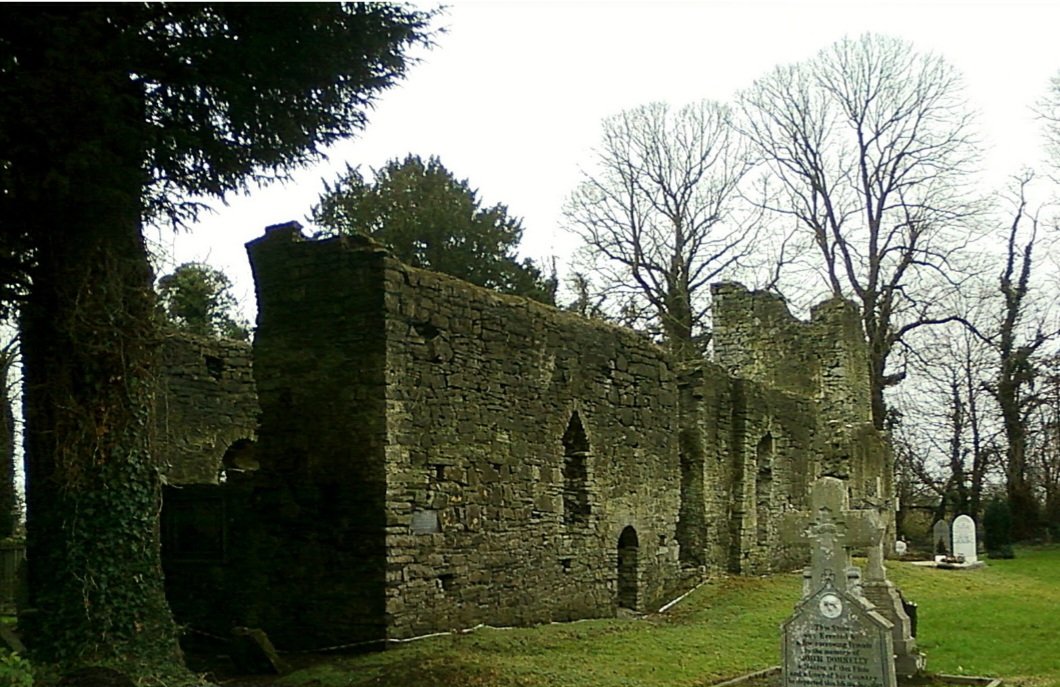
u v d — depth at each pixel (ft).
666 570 65.36
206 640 46.32
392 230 123.34
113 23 33.17
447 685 35.83
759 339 100.48
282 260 46.83
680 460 73.31
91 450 34.71
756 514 80.59
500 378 50.60
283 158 39.65
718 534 75.72
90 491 34.65
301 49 36.09
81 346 34.71
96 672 31.58
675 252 135.44
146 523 35.94
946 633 49.98
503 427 50.47
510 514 50.44
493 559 48.96
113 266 35.37
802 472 89.25
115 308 35.35
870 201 124.98
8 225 34.27
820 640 33.73
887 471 105.19
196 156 37.27
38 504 35.19
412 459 44.70
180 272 103.45
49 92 30.45
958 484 140.97
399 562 43.39
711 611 60.70
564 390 55.62
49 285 35.09
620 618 57.26
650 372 65.10
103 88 31.24
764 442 83.92
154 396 37.45
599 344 59.52
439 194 127.75
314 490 44.78
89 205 33.32
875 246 124.36
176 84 35.76
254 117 37.42
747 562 77.97
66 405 34.71
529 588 51.37
